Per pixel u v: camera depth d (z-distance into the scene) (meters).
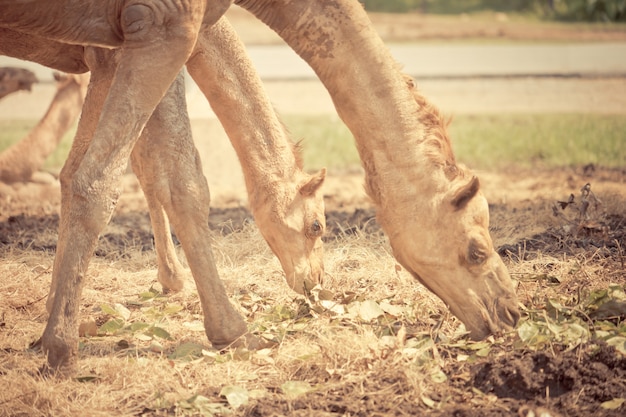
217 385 5.79
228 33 6.90
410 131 6.05
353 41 6.02
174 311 7.36
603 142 16.70
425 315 7.08
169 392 5.61
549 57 29.12
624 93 23.31
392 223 6.10
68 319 5.69
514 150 16.42
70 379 5.68
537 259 8.39
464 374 5.68
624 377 5.49
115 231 10.55
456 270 6.07
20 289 8.00
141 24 5.62
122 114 5.63
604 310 6.64
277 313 7.23
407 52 30.17
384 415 5.18
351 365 5.88
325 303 7.07
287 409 5.33
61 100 12.66
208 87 6.94
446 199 6.02
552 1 41.47
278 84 24.53
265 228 7.17
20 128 18.45
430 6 43.62
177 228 6.44
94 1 5.73
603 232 9.12
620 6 39.12
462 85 24.31
